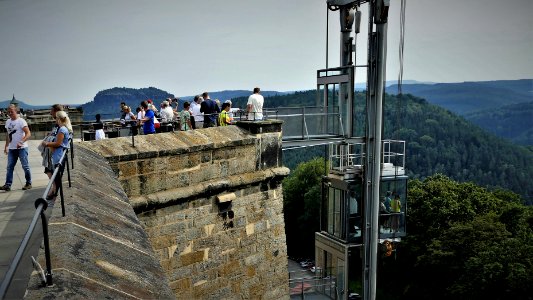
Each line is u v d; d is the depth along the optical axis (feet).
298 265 268.21
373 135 73.72
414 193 210.38
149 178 40.60
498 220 193.36
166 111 63.16
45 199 11.50
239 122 53.16
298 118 71.10
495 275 157.28
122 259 15.08
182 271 44.04
